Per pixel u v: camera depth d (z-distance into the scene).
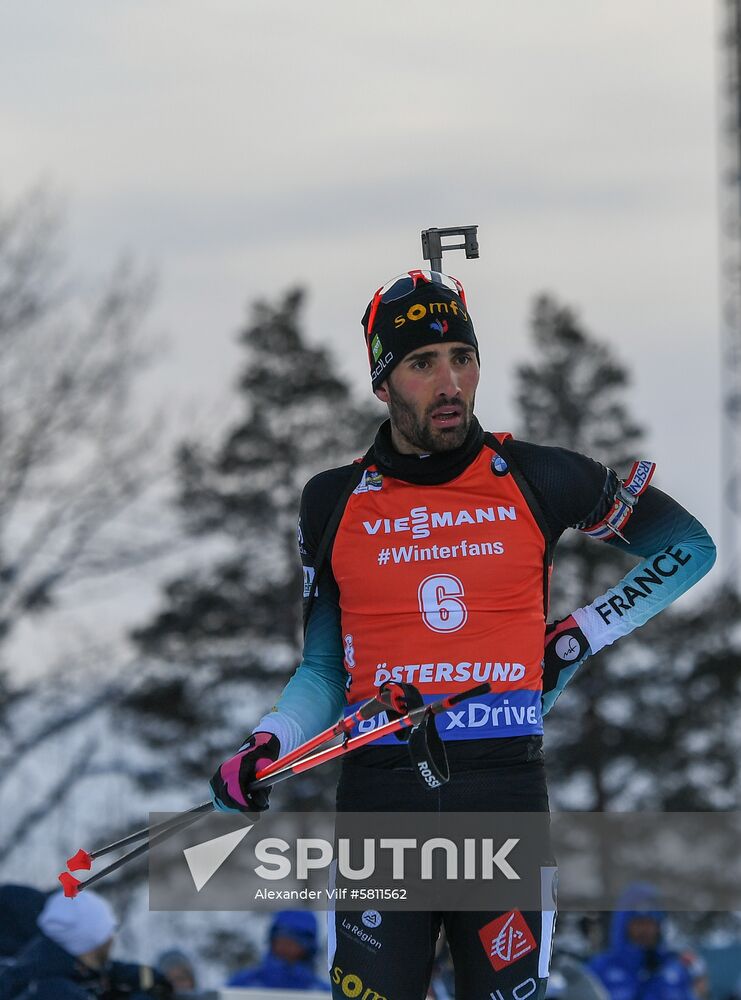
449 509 12.13
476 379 12.31
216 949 78.69
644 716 98.19
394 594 12.06
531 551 12.12
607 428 105.94
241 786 11.98
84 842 77.94
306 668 12.80
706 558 12.85
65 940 19.08
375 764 12.09
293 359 98.19
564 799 97.44
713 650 98.81
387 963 11.92
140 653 88.12
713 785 96.56
